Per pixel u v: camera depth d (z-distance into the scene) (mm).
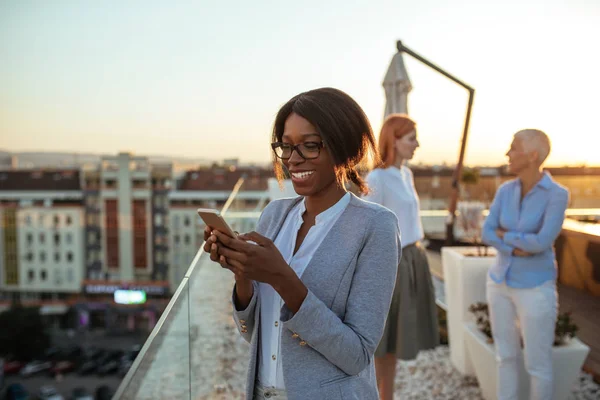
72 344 64125
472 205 5266
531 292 2324
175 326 1259
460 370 3322
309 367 1046
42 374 56375
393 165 2477
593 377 3123
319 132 1056
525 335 2359
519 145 2338
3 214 67875
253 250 941
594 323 3197
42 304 68062
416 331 2402
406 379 3271
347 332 995
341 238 1094
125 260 68562
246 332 1202
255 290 1180
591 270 3307
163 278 68812
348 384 1051
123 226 68250
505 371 2469
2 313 60406
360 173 1191
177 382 1257
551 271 2346
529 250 2287
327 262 1081
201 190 68562
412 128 2434
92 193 68500
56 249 68562
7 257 68250
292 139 1088
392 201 2396
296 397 1037
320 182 1104
